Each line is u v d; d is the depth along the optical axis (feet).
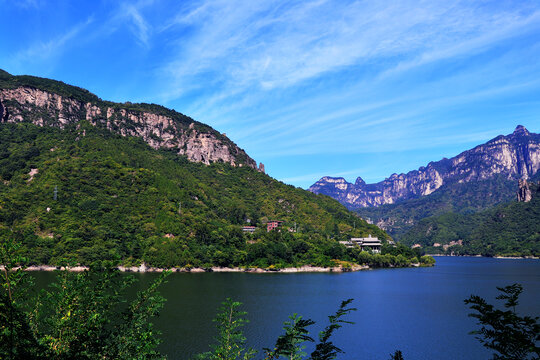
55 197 629.92
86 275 63.87
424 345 238.27
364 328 276.21
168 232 642.22
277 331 260.83
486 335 44.55
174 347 217.56
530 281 568.41
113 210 650.84
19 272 55.83
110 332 65.21
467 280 574.15
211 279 508.94
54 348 55.77
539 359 40.52
